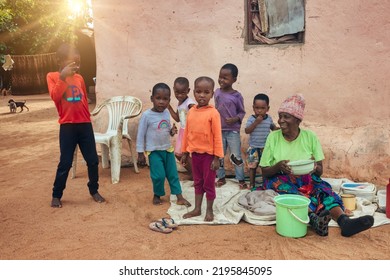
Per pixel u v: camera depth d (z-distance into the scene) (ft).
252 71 19.29
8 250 12.65
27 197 17.33
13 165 22.89
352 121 18.60
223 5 19.12
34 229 14.14
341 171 18.61
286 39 18.99
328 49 18.37
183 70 20.10
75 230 14.01
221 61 19.54
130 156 21.49
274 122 19.39
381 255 11.93
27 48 61.26
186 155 15.20
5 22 52.39
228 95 17.34
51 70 63.21
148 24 20.12
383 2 17.54
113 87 21.16
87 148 16.16
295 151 14.34
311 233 13.55
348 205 15.10
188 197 16.94
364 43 17.98
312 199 13.96
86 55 62.18
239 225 14.26
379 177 18.19
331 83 18.56
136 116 19.47
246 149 19.49
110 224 14.48
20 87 59.98
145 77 20.65
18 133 32.50
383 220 14.19
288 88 19.04
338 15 18.04
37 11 60.08
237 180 18.89
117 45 20.72
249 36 19.31
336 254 12.02
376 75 18.06
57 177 15.88
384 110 18.19
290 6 18.57
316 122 18.98
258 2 18.80
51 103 50.44
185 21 19.65
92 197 17.17
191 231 13.82
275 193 14.67
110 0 20.38
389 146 18.08
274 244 12.74
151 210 15.78
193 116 14.42
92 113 21.04
